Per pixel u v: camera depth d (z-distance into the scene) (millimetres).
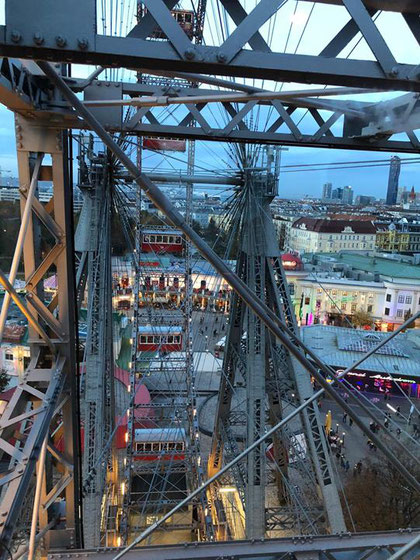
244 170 17672
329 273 61094
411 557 3758
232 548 3805
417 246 76312
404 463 21406
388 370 37719
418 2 2791
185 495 23156
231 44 2641
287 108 7027
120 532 18859
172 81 9312
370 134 5918
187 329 23375
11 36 2490
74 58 2646
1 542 3416
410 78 2750
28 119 4652
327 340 42812
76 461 5562
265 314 3764
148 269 23750
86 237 17078
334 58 2732
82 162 16688
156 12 2584
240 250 18609
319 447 17750
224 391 21703
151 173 18469
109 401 19250
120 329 42500
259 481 17359
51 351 5266
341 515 17000
